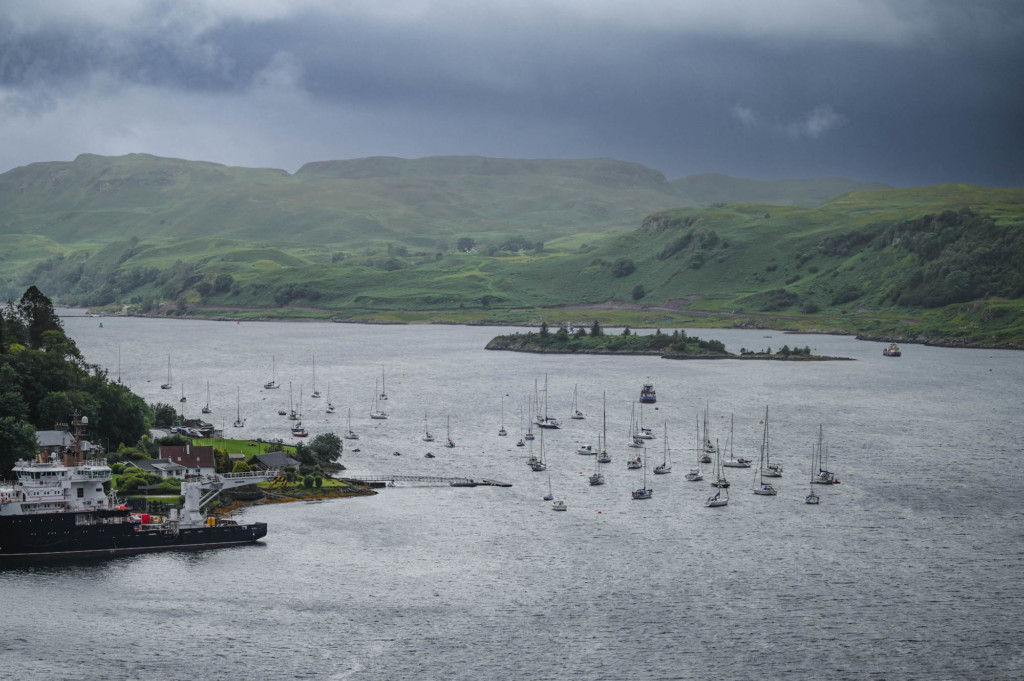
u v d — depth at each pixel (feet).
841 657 520.83
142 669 497.05
